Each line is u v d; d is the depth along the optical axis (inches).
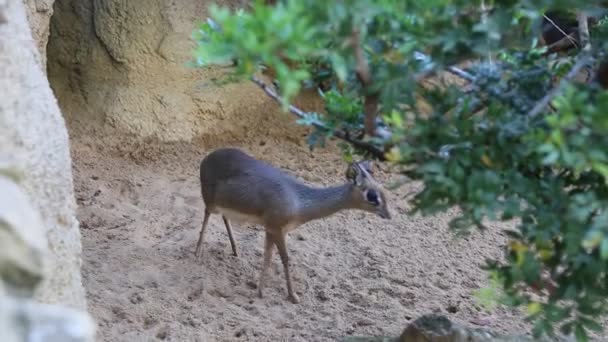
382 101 211.5
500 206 218.7
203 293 390.6
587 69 270.2
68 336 138.9
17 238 149.6
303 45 164.7
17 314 139.6
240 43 165.6
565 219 220.8
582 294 262.2
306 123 261.6
